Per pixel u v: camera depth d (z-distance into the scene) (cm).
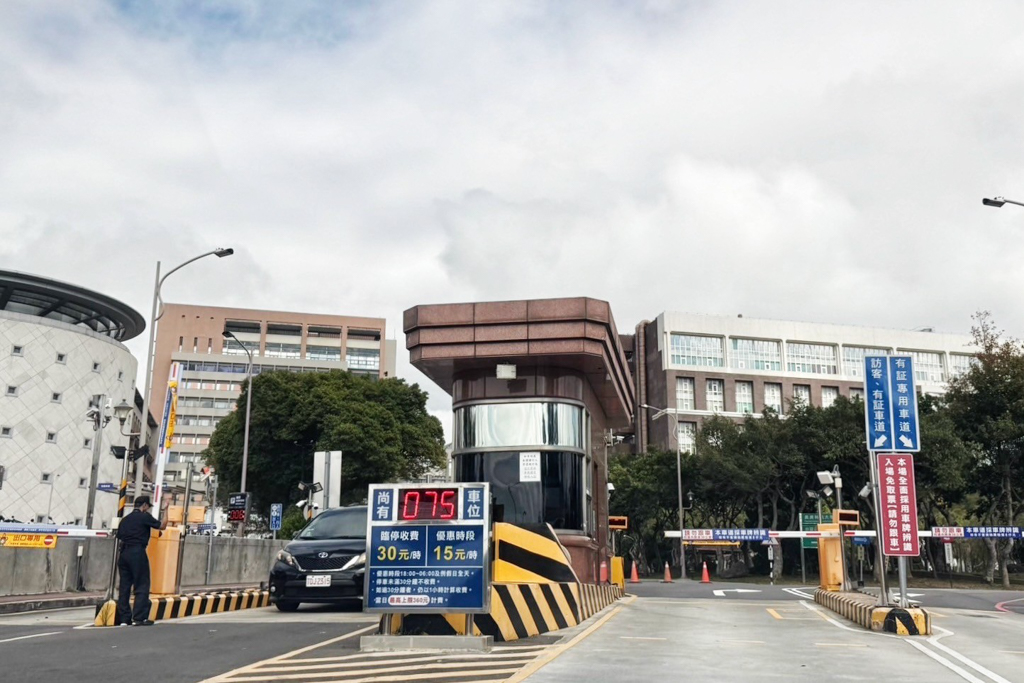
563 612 1137
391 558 859
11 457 7112
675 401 9588
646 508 6353
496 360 1606
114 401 8012
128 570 1141
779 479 5597
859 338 10444
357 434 5247
